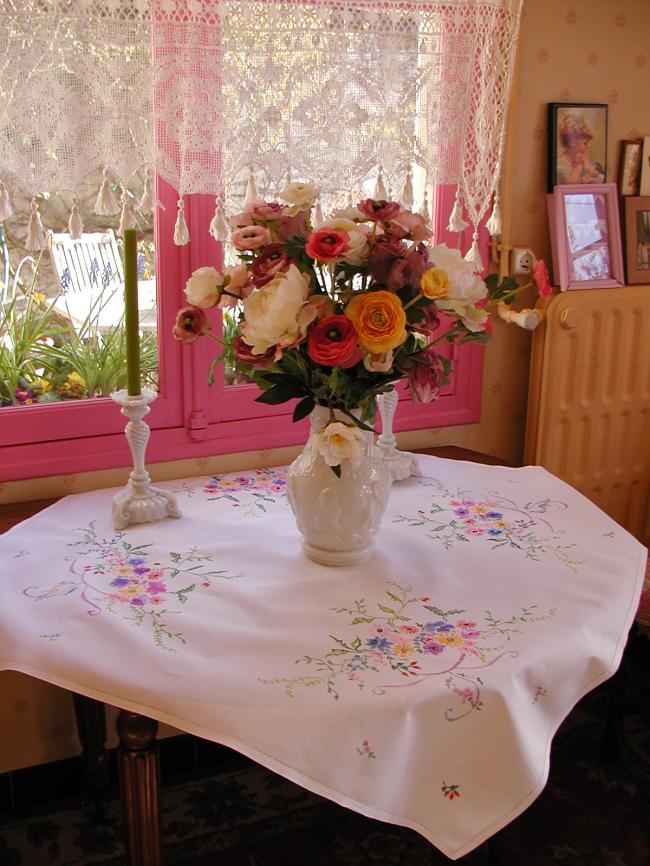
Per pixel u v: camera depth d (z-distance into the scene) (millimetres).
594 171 2137
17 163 1520
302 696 1087
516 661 1159
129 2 1518
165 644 1198
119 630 1228
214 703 1082
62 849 1790
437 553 1463
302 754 1050
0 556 1462
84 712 1768
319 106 1679
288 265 1256
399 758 1075
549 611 1286
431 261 1275
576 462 2266
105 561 1442
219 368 1902
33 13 1467
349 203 1749
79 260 1741
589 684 1213
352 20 1661
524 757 1110
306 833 1846
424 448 2133
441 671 1136
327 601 1310
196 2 1548
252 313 1224
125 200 1608
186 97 1582
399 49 1707
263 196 1689
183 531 1565
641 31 2133
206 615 1273
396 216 1248
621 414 2271
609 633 1263
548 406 2168
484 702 1104
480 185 1849
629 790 1967
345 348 1177
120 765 1241
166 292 1813
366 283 1289
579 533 1544
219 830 1848
